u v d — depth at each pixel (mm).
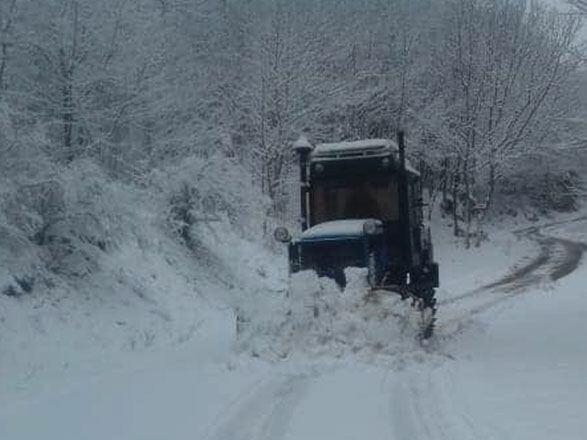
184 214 21531
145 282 17453
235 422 7613
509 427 7070
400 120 41375
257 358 10844
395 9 43500
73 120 17547
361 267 12102
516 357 11117
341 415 7836
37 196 14219
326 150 13898
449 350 11875
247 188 22812
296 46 34594
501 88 40438
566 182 56531
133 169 20672
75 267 15195
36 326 12812
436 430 7078
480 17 42312
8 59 15953
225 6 37438
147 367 11234
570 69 40188
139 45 19719
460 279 27562
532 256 33438
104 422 7977
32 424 8062
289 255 12617
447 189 46938
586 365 10234
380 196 13625
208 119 28328
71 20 17219
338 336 10914
